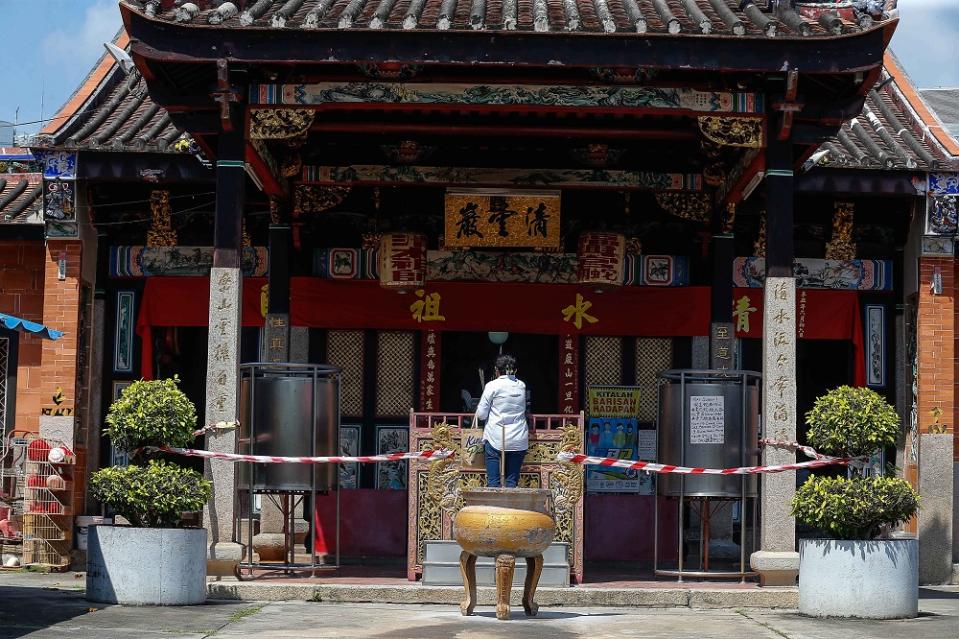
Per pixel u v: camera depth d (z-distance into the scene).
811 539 13.43
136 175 18.05
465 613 13.06
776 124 14.88
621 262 18.64
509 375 14.28
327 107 14.91
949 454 18.39
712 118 14.92
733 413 14.71
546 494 13.09
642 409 19.48
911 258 19.03
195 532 13.60
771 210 14.82
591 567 18.70
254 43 14.16
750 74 14.75
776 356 14.59
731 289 18.83
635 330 19.23
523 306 19.28
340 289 19.17
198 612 12.84
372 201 19.16
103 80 19.77
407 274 18.53
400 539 19.19
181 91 14.79
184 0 14.66
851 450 13.95
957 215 18.25
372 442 19.44
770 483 14.41
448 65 14.66
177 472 13.58
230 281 14.65
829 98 14.85
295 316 19.06
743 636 11.66
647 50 14.14
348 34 14.12
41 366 19.42
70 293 18.53
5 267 20.09
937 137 18.70
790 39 14.07
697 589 14.12
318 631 11.59
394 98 14.84
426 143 18.11
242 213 14.85
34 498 17.95
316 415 14.86
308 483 14.77
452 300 19.27
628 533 19.27
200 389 19.91
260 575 15.31
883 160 17.83
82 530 18.44
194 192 19.11
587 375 19.56
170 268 19.45
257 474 14.76
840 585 13.13
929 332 18.56
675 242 19.44
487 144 17.98
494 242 17.80
